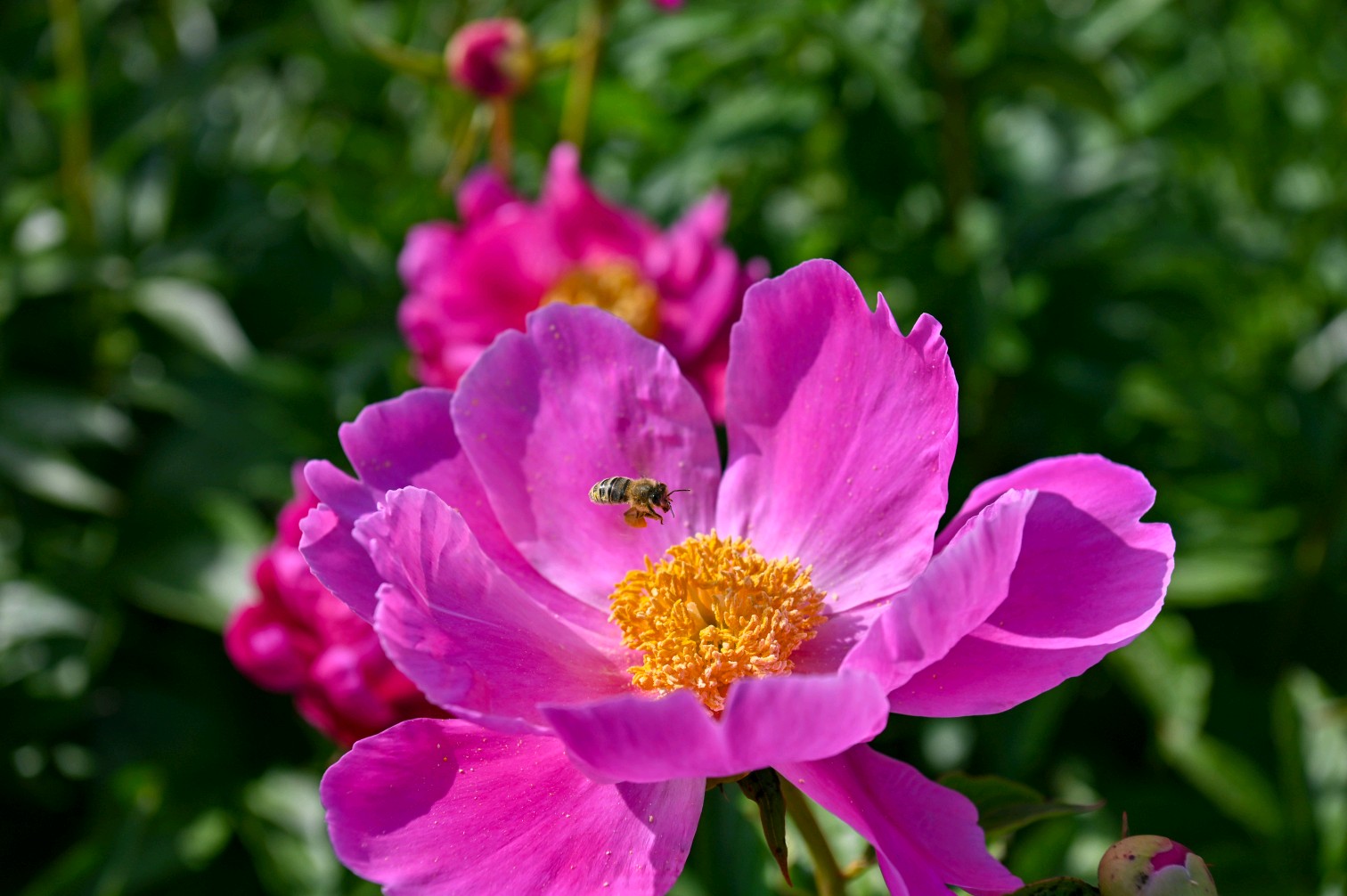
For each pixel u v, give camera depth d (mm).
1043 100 867
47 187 819
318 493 536
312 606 597
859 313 545
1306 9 914
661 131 796
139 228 841
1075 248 750
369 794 510
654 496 556
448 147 825
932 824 510
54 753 740
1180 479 759
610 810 519
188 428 767
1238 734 722
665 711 490
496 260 678
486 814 515
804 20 728
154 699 747
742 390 559
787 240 759
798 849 584
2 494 773
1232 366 844
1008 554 501
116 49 936
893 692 518
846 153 775
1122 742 735
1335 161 910
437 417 557
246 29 937
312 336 757
